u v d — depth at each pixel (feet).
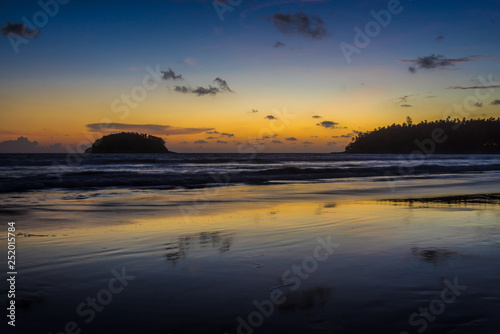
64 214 24.43
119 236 17.24
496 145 567.18
